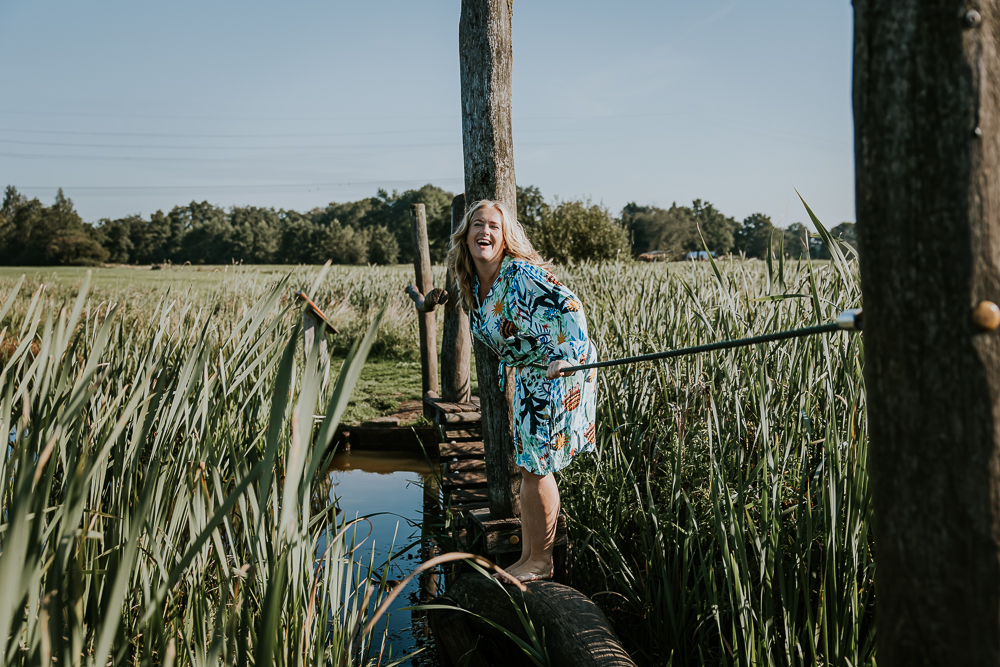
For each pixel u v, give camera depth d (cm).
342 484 569
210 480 229
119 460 220
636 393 369
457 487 457
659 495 327
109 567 186
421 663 313
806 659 228
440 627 309
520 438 281
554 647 250
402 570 396
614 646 241
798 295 199
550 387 272
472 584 303
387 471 607
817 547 254
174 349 350
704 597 270
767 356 313
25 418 181
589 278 785
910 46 108
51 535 177
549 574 290
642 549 307
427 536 407
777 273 318
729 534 268
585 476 349
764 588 230
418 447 664
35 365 225
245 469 206
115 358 342
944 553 112
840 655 214
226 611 192
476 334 304
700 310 323
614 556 301
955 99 105
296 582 186
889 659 122
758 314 347
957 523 110
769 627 223
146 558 199
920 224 109
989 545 109
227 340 308
